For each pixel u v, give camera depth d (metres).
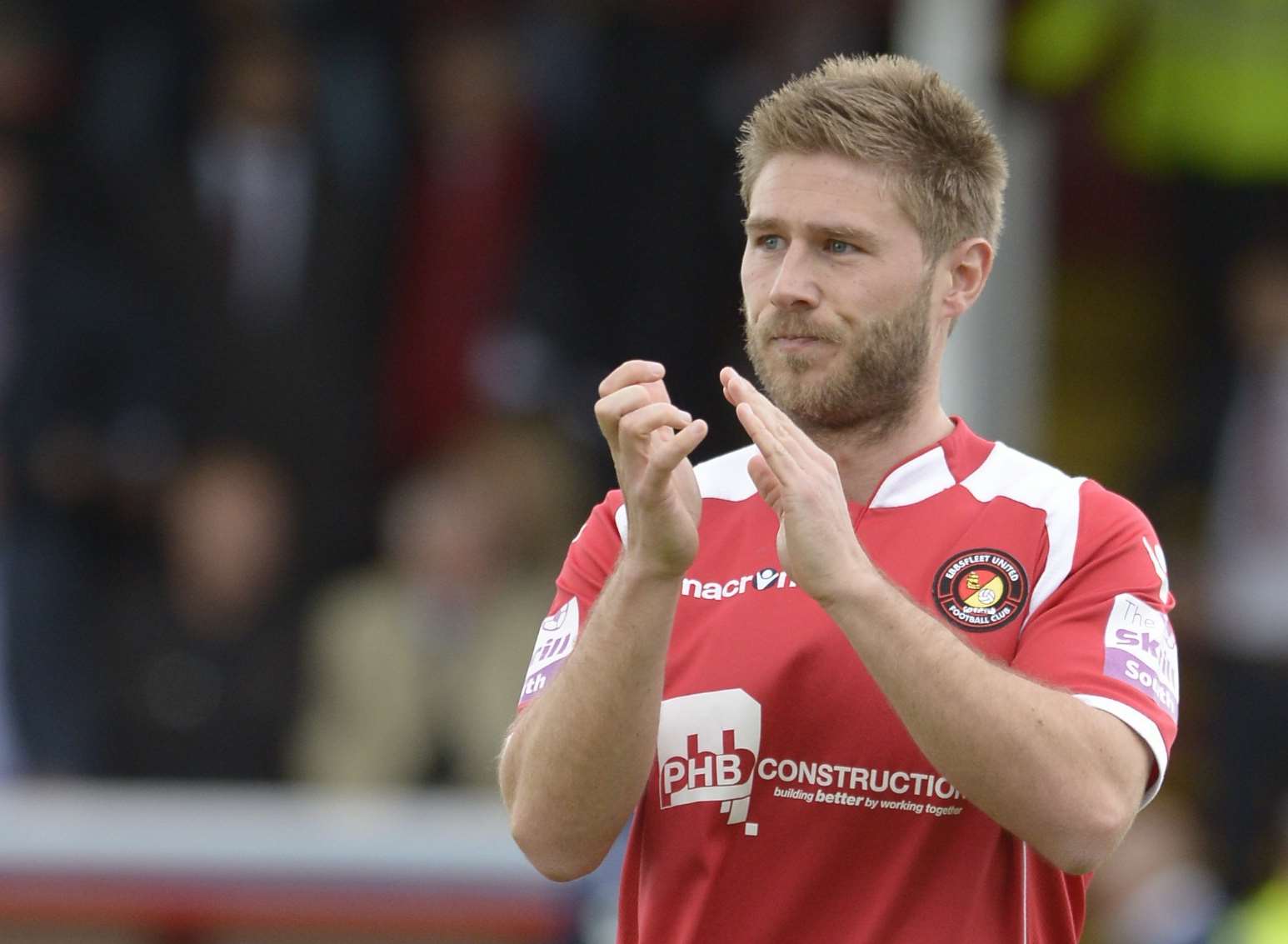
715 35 24.52
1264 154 20.52
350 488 23.84
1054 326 26.80
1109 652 8.39
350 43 24.45
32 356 23.38
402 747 21.97
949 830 8.37
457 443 23.64
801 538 7.98
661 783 8.68
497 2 24.73
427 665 22.11
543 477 23.08
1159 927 21.50
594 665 8.32
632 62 24.25
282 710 22.42
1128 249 26.77
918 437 8.91
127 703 22.41
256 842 18.81
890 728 8.38
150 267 23.75
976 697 7.85
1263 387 23.42
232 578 22.73
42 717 22.69
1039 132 19.72
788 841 8.47
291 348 23.67
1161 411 26.42
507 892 18.67
